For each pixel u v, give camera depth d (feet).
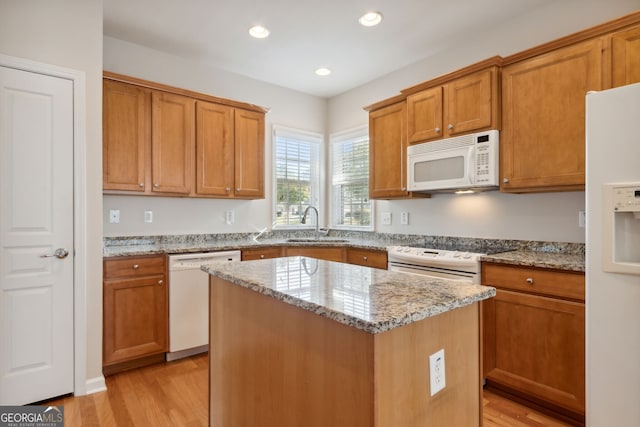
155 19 8.57
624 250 5.13
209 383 5.46
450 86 8.70
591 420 5.31
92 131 7.30
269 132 12.75
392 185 10.34
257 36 9.39
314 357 3.44
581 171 6.63
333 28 9.02
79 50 7.14
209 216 11.34
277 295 3.69
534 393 6.58
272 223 12.83
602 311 5.17
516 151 7.59
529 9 8.23
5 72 6.38
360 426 2.92
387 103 10.46
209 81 11.27
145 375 8.09
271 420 4.07
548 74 7.10
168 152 9.45
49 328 6.84
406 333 3.05
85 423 6.22
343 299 3.38
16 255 6.51
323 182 14.15
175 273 8.76
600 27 6.40
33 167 6.66
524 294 6.73
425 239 10.69
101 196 7.43
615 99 5.04
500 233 8.96
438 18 8.57
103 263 7.78
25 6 6.59
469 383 3.70
